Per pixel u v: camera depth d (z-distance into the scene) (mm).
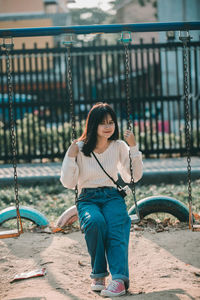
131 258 3754
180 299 2768
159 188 6988
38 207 6004
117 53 8773
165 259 3639
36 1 33500
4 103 8797
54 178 7645
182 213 4535
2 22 29312
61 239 4191
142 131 10445
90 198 3215
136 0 27750
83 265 3629
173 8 17359
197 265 3496
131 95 8766
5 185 7496
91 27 3648
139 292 3035
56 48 8719
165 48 8797
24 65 8773
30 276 3316
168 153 8984
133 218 3393
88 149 3199
